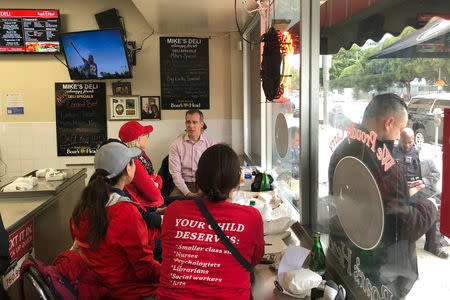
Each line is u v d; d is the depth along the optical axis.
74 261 1.60
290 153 2.56
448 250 0.86
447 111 0.82
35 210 2.67
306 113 2.02
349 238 1.50
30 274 1.44
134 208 1.75
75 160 5.08
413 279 1.01
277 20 2.86
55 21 4.68
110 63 4.52
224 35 5.10
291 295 1.40
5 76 4.93
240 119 5.14
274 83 2.42
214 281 1.26
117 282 1.75
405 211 1.05
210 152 1.36
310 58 2.00
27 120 5.01
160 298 1.31
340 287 1.24
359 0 1.37
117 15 4.82
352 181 1.46
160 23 4.38
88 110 5.03
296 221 1.97
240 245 1.29
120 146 1.92
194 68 5.11
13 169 5.07
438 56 0.86
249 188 2.97
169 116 5.14
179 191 3.57
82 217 1.71
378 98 1.22
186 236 1.31
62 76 4.96
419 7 0.94
